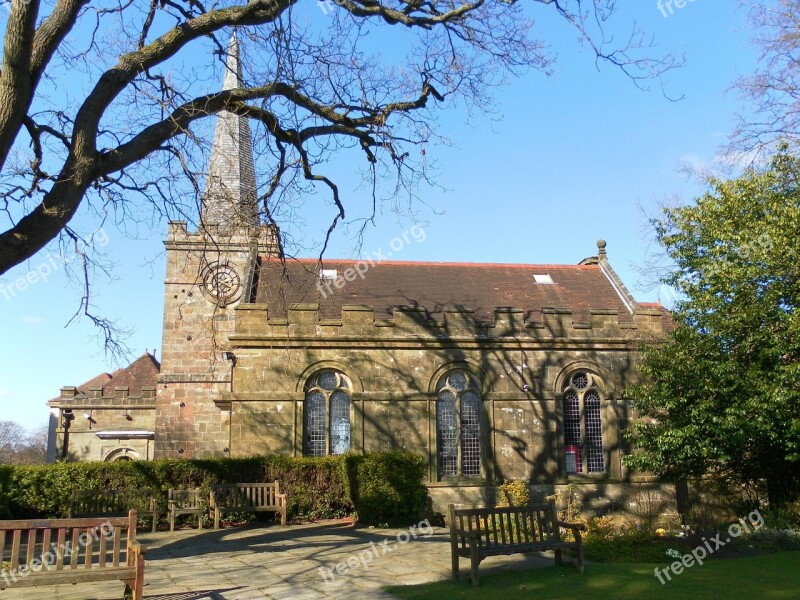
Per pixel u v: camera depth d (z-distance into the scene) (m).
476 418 24.97
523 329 25.52
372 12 13.39
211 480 20.05
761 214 19.80
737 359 19.00
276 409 23.64
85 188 10.90
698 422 19.08
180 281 33.38
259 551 14.39
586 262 33.09
